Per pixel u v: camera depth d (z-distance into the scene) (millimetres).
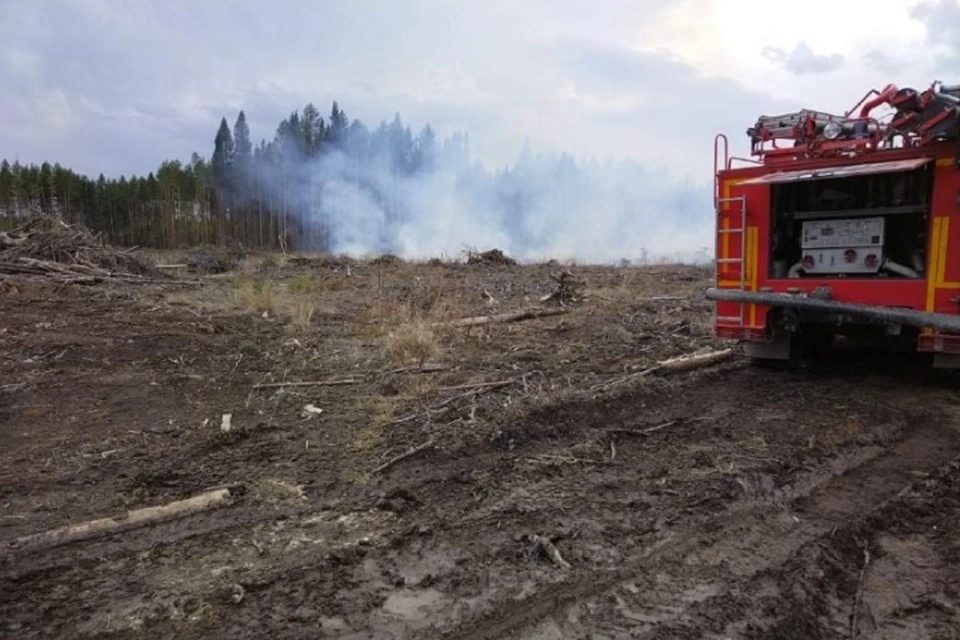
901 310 6398
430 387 6730
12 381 7086
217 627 2910
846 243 6941
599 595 3176
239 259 25156
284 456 5016
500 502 4195
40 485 4473
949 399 6531
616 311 11750
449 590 3215
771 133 7352
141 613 3006
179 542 3693
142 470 4750
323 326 10570
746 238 7508
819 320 7086
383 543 3668
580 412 5926
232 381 7262
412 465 4805
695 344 8977
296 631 2879
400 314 10891
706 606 3078
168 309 11625
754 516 4012
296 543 3684
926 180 6430
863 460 4977
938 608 3117
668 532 3797
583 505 4148
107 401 6512
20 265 14734
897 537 3822
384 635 2867
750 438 5363
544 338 9539
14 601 3105
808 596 3182
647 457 4969
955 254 6223
